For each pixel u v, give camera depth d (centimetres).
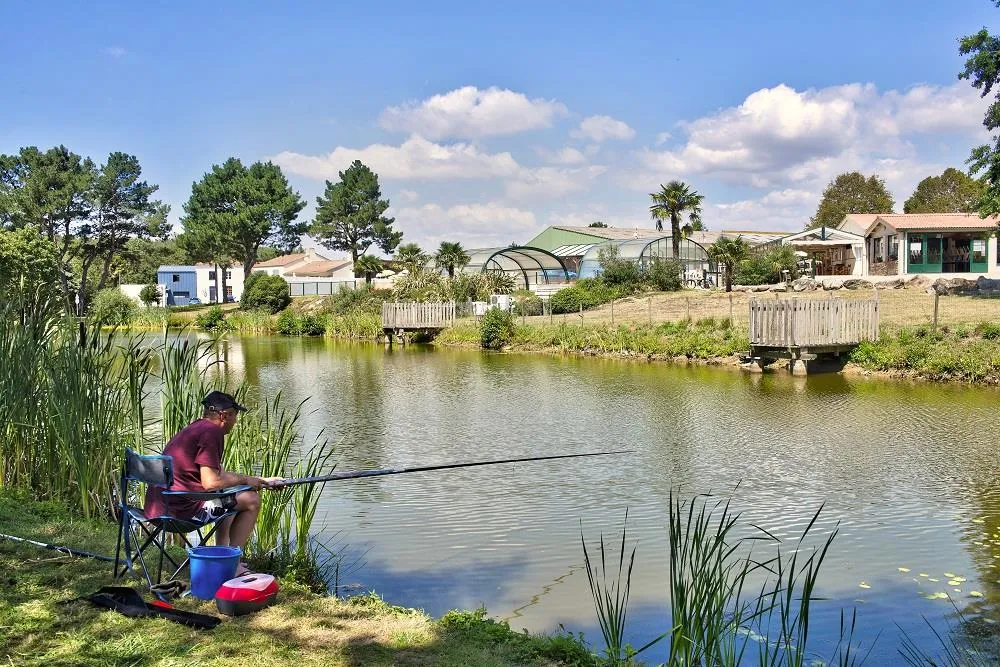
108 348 845
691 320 2897
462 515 891
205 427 543
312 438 1352
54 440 766
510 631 506
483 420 1523
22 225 6341
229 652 436
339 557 751
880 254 4322
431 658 445
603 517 888
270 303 5656
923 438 1282
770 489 999
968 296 2966
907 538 804
